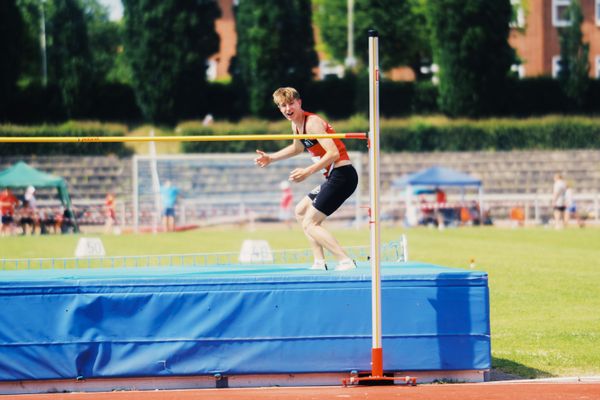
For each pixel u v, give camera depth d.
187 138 18.61
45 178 70.44
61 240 59.78
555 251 47.53
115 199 83.38
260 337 18.45
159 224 76.19
